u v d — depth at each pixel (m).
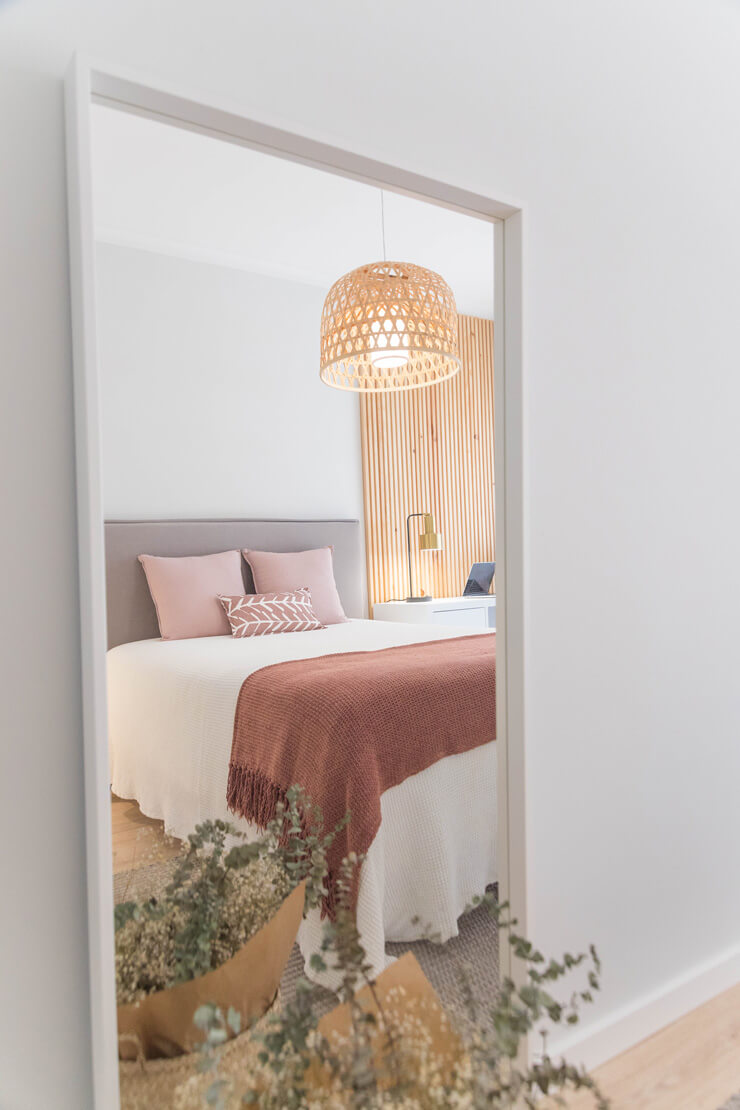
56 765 1.09
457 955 2.03
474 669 2.33
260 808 2.09
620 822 1.82
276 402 4.11
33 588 1.08
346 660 2.56
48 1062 1.08
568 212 1.72
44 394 1.08
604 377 1.79
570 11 1.73
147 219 3.39
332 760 1.94
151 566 3.40
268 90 1.28
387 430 4.62
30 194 1.07
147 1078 1.13
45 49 1.09
